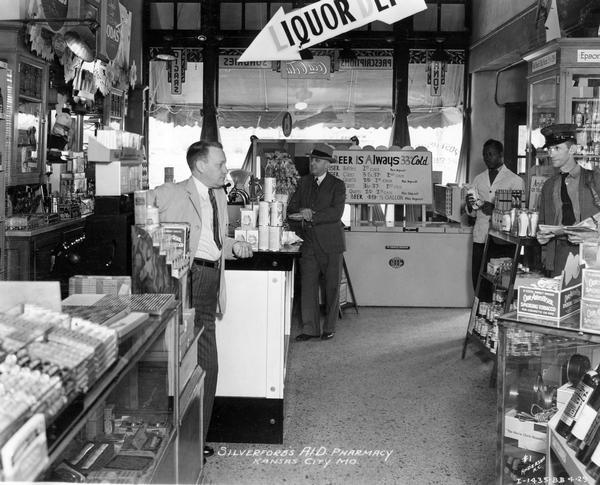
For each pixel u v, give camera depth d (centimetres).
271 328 410
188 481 298
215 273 382
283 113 1130
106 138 364
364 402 483
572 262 290
